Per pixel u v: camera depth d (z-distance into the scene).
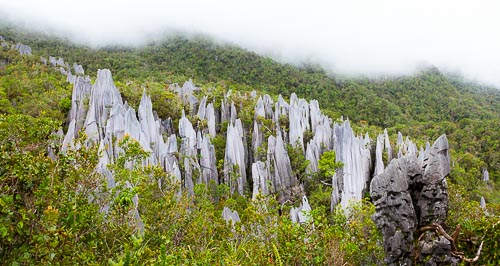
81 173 8.13
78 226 7.02
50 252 5.89
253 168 47.75
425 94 127.12
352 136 51.88
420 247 8.84
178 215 13.58
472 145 77.12
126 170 16.31
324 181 51.59
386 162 55.66
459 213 10.75
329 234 11.41
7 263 5.73
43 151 7.36
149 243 10.63
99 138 41.72
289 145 56.22
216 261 10.27
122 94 55.28
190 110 62.44
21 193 6.38
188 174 44.22
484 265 9.27
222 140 56.94
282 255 10.87
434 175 9.02
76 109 48.06
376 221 9.45
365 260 11.58
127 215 9.92
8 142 7.13
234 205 37.88
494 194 58.34
